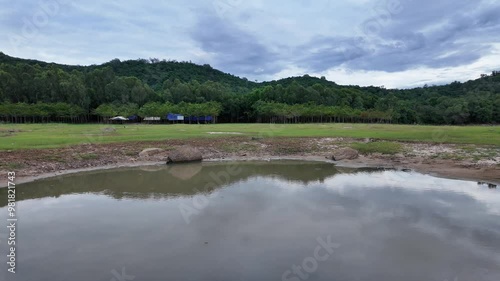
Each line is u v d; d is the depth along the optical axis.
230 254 10.23
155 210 14.88
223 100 126.94
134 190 19.03
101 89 120.75
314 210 14.72
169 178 22.75
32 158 26.17
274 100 123.69
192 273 9.08
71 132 49.59
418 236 11.60
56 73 116.31
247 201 16.34
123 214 14.29
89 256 10.09
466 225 12.69
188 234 11.89
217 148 35.34
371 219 13.42
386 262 9.70
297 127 70.44
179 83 147.38
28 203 16.27
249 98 127.00
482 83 193.75
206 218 13.69
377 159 30.06
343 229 12.31
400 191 18.31
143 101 126.38
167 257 10.03
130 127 69.12
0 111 88.12
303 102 125.75
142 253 10.30
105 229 12.41
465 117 128.62
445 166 25.33
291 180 21.86
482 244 10.92
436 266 9.45
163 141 38.00
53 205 15.84
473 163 25.50
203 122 118.69
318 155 33.25
